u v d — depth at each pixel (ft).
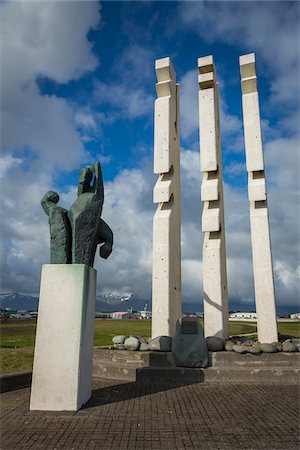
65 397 21.81
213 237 44.39
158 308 41.19
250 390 27.99
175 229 45.14
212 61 48.03
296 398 25.41
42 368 22.27
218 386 29.53
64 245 24.07
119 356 34.40
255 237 41.86
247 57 46.37
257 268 41.09
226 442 17.11
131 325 93.40
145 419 20.40
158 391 27.66
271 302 39.75
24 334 63.62
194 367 32.45
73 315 22.74
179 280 45.83
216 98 50.08
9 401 23.85
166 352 33.99
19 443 16.92
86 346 23.45
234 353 32.86
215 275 42.60
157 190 44.04
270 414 21.45
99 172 26.27
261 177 43.80
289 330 74.18
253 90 46.55
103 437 17.66
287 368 31.63
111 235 26.68
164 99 46.62
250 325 101.60
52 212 24.63
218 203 44.70
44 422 19.70
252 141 44.52
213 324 41.47
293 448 16.44
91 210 24.81
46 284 23.36
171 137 45.85
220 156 49.67
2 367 33.50
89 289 23.97
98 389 27.89
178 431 18.54
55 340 22.53
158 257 42.57
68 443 16.92
